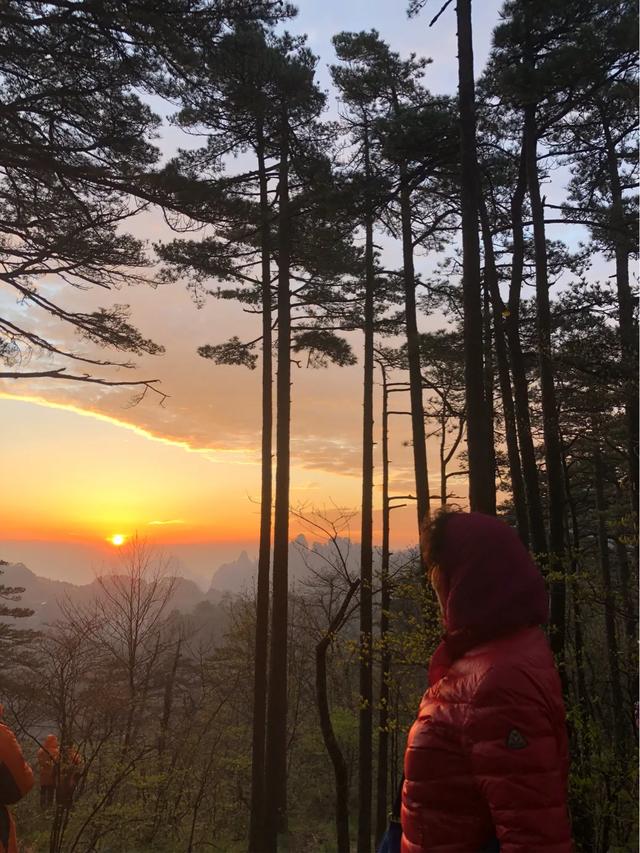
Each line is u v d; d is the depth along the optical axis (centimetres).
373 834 1341
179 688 1733
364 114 1392
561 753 122
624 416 1103
